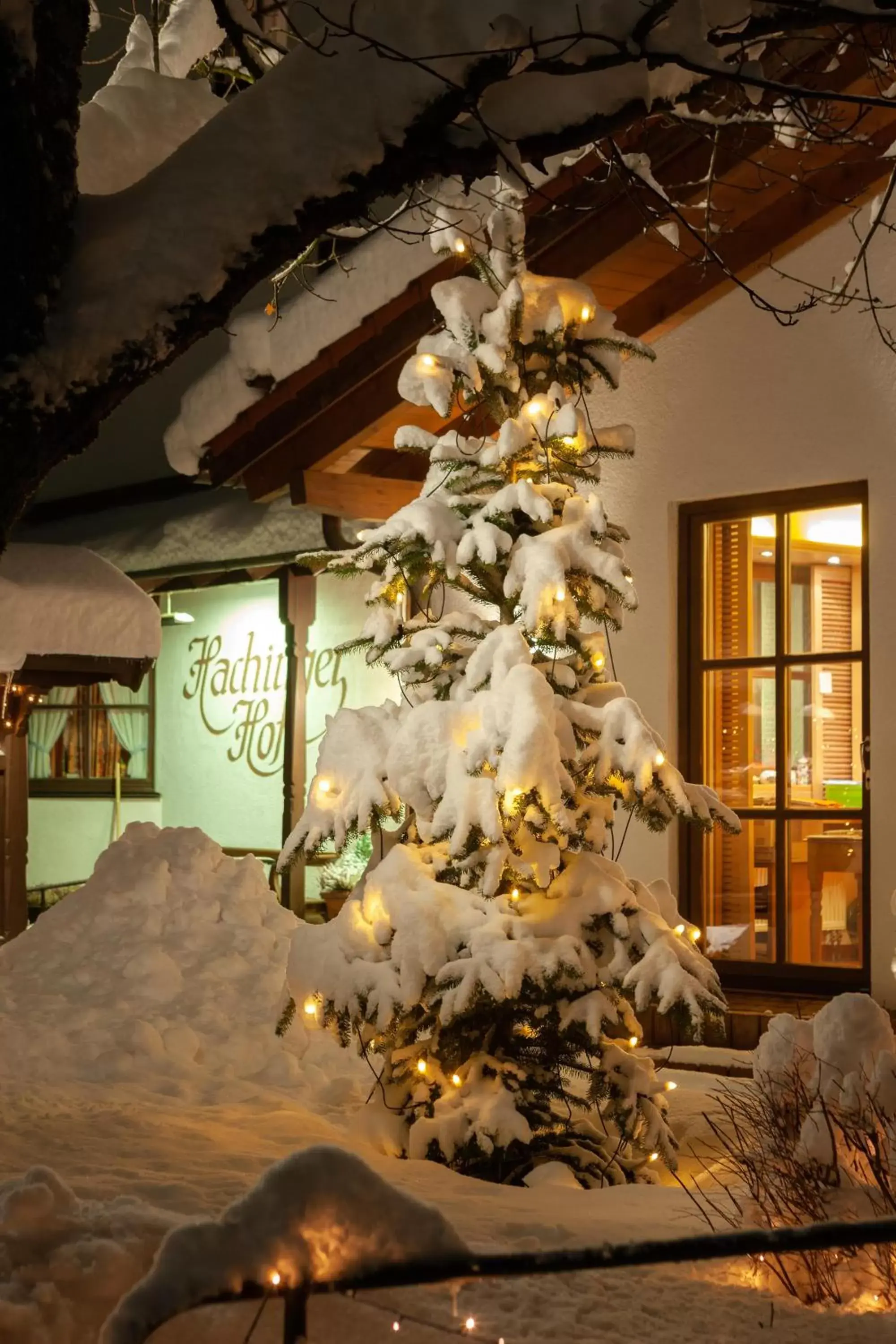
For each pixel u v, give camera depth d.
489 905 6.14
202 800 14.41
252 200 4.38
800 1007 8.60
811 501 9.05
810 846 9.02
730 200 8.85
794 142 6.92
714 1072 8.02
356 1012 6.07
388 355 9.45
